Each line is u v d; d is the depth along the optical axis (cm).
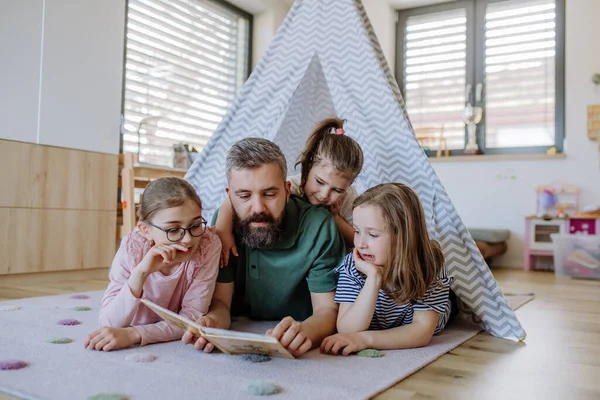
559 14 385
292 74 176
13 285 228
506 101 402
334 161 130
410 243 109
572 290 252
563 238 319
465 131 414
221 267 130
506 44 403
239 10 406
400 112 153
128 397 77
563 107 383
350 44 165
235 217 123
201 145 372
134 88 318
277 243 127
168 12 345
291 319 104
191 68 365
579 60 375
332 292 127
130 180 267
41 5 246
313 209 131
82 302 174
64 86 256
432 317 117
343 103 165
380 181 154
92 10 271
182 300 120
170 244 107
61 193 246
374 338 110
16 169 227
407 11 436
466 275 139
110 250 270
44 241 238
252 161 112
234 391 80
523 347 123
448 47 422
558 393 86
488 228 387
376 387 84
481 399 82
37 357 99
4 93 229
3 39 229
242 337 90
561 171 378
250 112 183
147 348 107
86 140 267
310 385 84
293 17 177
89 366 93
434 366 102
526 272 354
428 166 147
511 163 392
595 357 113
